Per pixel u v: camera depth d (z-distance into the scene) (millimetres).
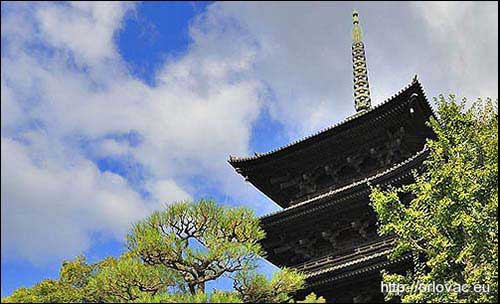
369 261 28844
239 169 39125
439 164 28172
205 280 24062
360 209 32562
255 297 23891
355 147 36125
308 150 36875
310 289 30406
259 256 23781
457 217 26016
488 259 26047
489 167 27172
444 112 30203
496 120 29000
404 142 35344
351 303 30734
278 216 33688
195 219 25250
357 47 45969
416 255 27844
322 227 34000
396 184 31438
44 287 24406
